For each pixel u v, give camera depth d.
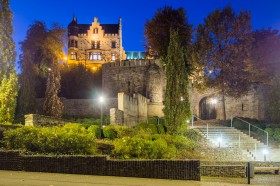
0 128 20.38
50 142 18.06
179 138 25.91
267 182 17.42
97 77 57.41
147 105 45.09
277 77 39.31
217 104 48.22
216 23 42.41
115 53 83.38
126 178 15.09
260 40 41.97
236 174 18.72
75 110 41.81
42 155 16.33
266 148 27.77
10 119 26.47
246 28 41.72
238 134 30.73
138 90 49.00
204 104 48.84
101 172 15.71
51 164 15.95
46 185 12.70
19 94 37.38
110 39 84.06
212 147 25.92
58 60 41.06
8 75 27.22
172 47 30.31
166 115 29.30
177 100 29.27
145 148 18.88
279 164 22.08
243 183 16.36
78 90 51.28
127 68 50.09
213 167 18.69
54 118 26.41
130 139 19.14
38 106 39.72
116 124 30.77
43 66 40.62
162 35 50.19
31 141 18.28
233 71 41.81
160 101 46.84
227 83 42.22
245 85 42.50
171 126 28.88
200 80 42.78
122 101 33.19
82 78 52.47
